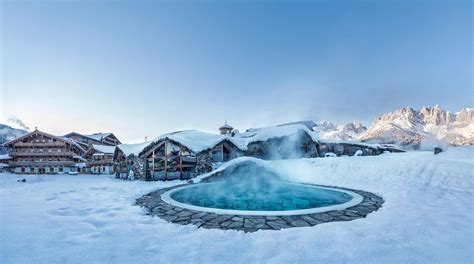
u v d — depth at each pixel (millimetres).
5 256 3592
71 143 35094
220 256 3643
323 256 3590
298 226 5273
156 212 6750
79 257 3592
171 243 4172
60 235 4496
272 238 4340
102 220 5625
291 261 3455
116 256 3639
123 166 22406
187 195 12055
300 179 15883
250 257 3605
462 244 3918
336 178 14539
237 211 6602
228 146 22516
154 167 18672
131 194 10164
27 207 6984
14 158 34188
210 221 5734
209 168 18891
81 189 12180
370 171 14508
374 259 3465
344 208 7000
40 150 34781
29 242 4129
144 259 3549
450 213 5801
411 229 4645
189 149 18219
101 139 45656
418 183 11648
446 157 15930
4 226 4988
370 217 5730
